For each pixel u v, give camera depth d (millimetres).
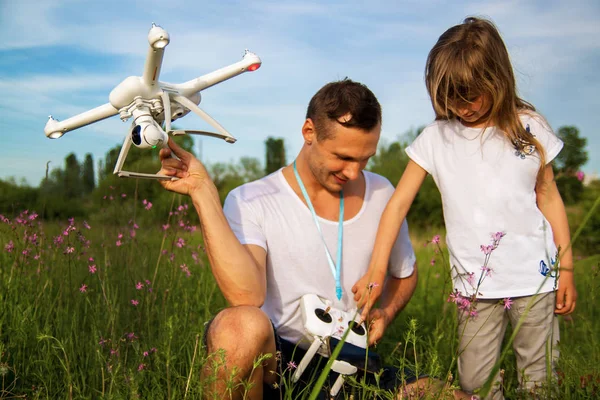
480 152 2740
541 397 2381
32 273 3205
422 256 7395
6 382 2410
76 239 3281
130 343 2656
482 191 2697
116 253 3809
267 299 2512
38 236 3371
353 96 2264
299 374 2207
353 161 2342
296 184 2578
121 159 2059
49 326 2615
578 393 2338
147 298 3113
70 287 3037
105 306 3033
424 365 2674
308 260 2469
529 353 2646
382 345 3289
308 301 2324
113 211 4500
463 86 2666
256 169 36938
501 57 2678
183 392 2229
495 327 2674
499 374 2635
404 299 2754
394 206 2684
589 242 9562
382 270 2523
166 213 5168
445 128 2875
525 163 2682
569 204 9875
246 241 2395
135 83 1973
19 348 2494
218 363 1879
